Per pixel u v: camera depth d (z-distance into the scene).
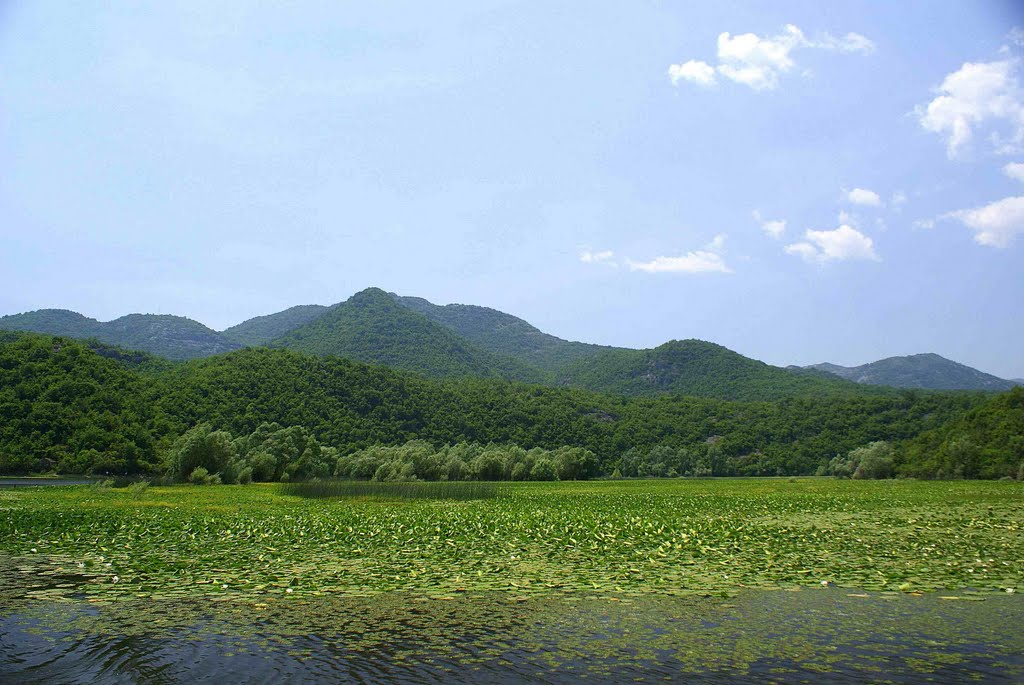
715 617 17.81
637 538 31.97
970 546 29.16
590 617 17.75
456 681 13.59
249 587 20.95
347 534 33.50
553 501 59.59
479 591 20.50
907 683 13.38
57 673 14.14
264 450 97.94
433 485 89.69
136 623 17.27
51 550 28.48
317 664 14.51
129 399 120.50
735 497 65.38
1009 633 16.39
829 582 21.67
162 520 40.00
